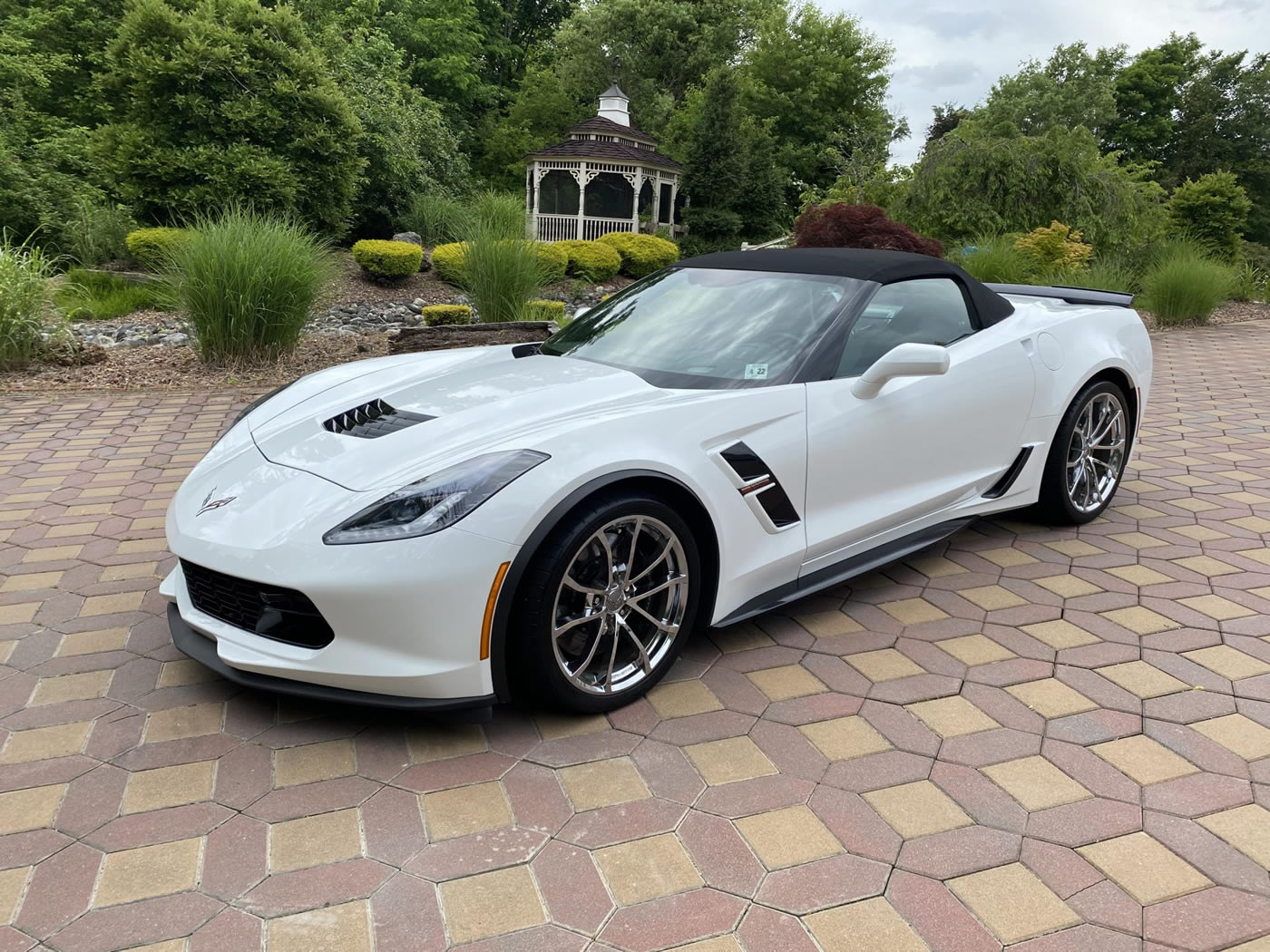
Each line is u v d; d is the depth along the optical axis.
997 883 1.74
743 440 2.54
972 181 13.69
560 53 40.38
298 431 2.63
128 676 2.53
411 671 2.06
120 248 13.66
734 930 1.61
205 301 7.35
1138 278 13.32
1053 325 3.67
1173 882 1.75
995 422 3.34
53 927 1.60
